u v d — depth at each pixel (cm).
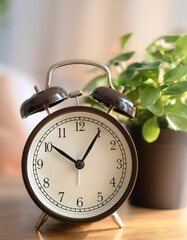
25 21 134
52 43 134
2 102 110
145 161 57
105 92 49
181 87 54
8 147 107
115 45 131
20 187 72
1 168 106
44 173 49
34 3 133
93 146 50
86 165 50
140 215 55
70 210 49
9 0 132
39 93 49
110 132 50
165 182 57
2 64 134
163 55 58
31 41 135
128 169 50
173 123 54
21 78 121
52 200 49
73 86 132
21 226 51
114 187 50
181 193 58
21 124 111
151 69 55
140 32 130
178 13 129
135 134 57
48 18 134
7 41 134
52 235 48
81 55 134
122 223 51
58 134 50
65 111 49
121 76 57
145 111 57
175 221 53
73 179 50
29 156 49
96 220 49
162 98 56
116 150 50
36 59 135
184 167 57
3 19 133
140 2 130
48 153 49
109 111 50
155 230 50
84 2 132
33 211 57
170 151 56
